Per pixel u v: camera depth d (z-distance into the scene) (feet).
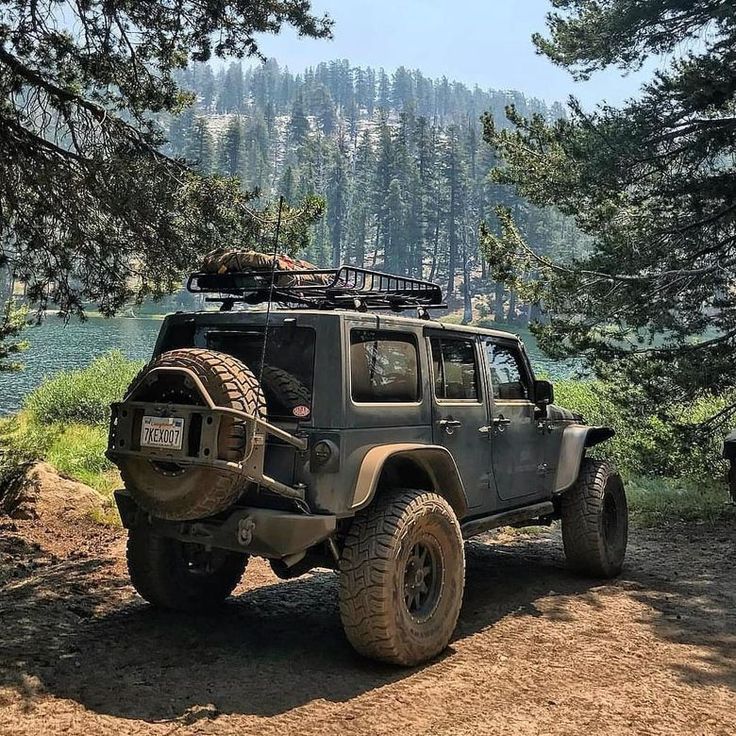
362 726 11.20
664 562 23.17
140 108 25.00
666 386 33.86
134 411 13.10
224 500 12.60
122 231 23.56
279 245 25.29
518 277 37.09
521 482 18.79
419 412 15.33
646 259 34.78
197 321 15.19
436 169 541.75
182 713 11.50
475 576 21.11
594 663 14.15
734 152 35.81
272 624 16.34
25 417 58.95
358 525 13.56
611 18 39.17
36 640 14.53
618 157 35.78
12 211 22.49
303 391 13.69
